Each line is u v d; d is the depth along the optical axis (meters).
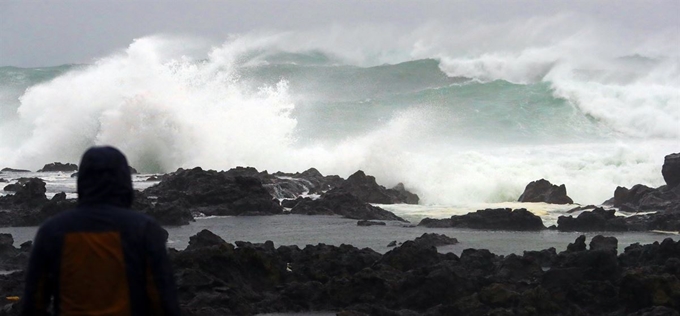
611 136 75.31
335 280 18.23
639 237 29.64
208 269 18.56
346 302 17.98
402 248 20.14
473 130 75.75
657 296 16.69
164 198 36.62
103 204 7.59
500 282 18.09
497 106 81.38
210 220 34.41
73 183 45.31
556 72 86.19
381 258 20.09
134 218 7.52
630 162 58.09
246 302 17.67
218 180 38.31
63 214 7.53
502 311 16.22
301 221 34.22
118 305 7.31
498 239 28.80
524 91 83.50
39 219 32.38
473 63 93.00
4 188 41.28
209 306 17.16
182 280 17.89
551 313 16.80
